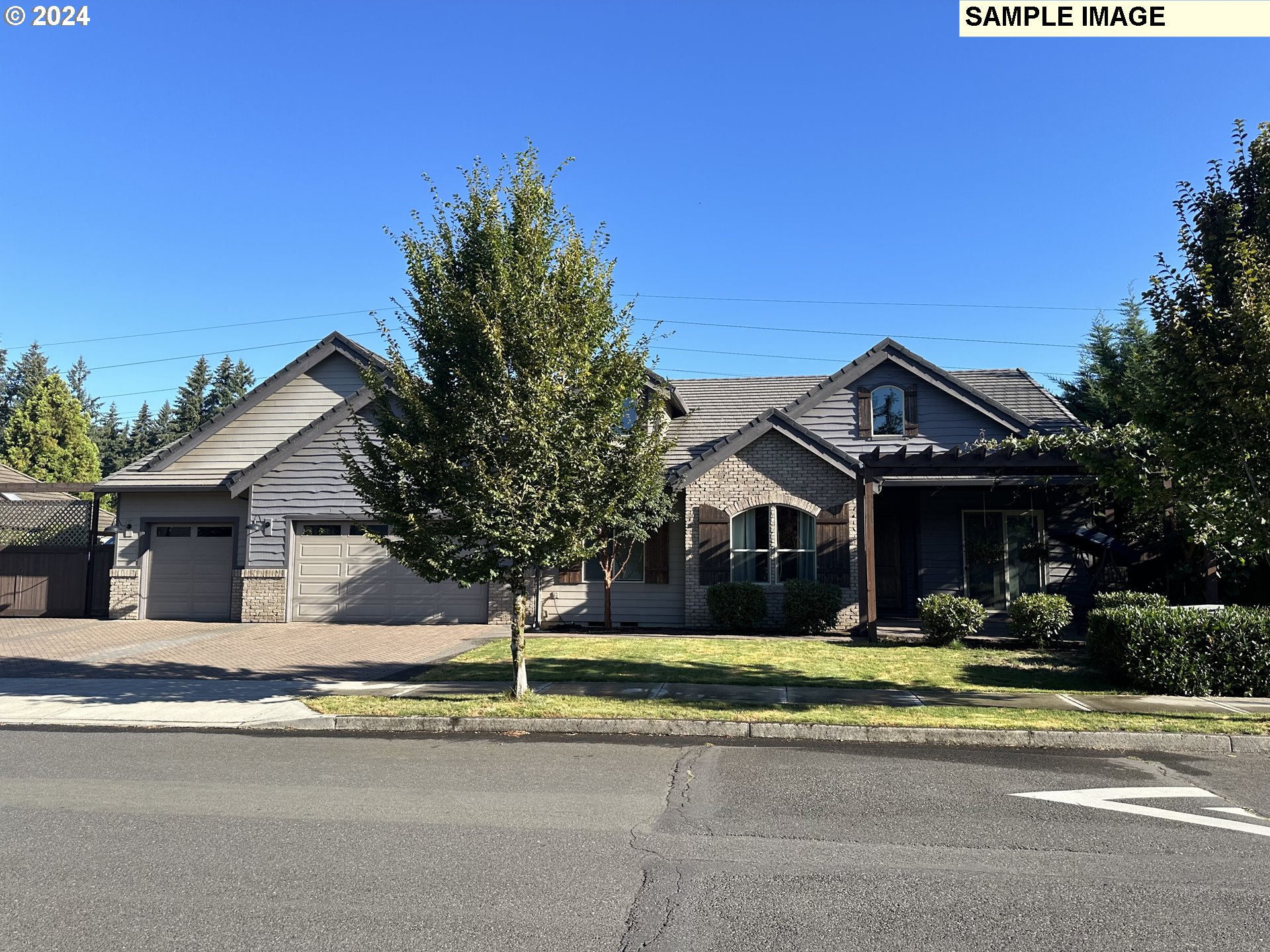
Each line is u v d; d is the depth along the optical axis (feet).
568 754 26.43
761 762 25.35
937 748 27.30
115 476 66.64
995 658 43.93
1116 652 37.78
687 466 58.75
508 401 30.55
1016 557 60.95
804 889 15.23
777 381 72.95
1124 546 54.19
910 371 61.77
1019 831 18.70
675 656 44.62
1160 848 17.56
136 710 32.81
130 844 17.58
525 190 33.58
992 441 52.16
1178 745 27.48
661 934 13.35
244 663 44.27
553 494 31.17
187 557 66.33
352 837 18.08
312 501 63.00
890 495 62.75
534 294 32.12
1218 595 50.03
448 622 61.67
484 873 15.98
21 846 17.48
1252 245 27.68
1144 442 33.96
